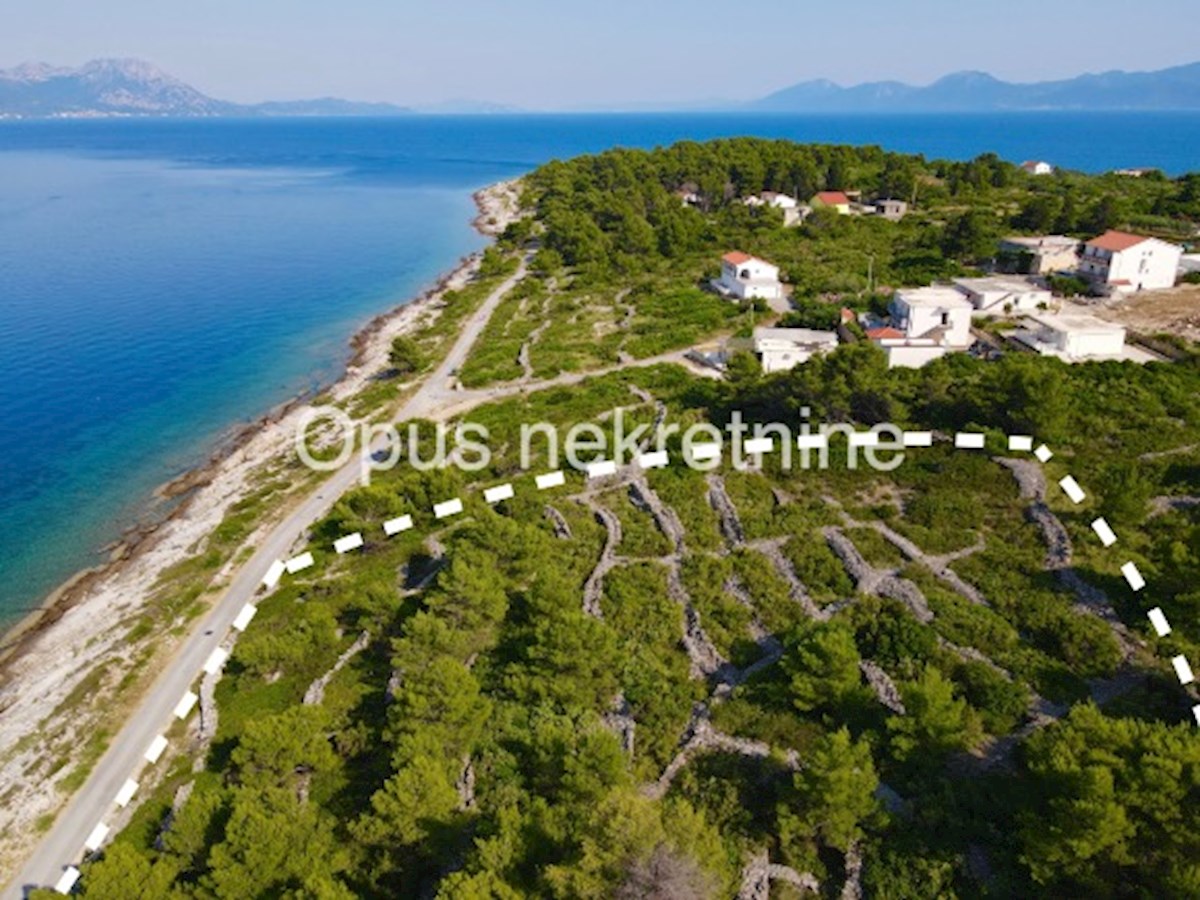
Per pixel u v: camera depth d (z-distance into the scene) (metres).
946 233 115.12
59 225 193.12
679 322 98.12
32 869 35.81
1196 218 121.44
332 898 27.58
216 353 107.19
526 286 120.00
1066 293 92.38
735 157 182.62
